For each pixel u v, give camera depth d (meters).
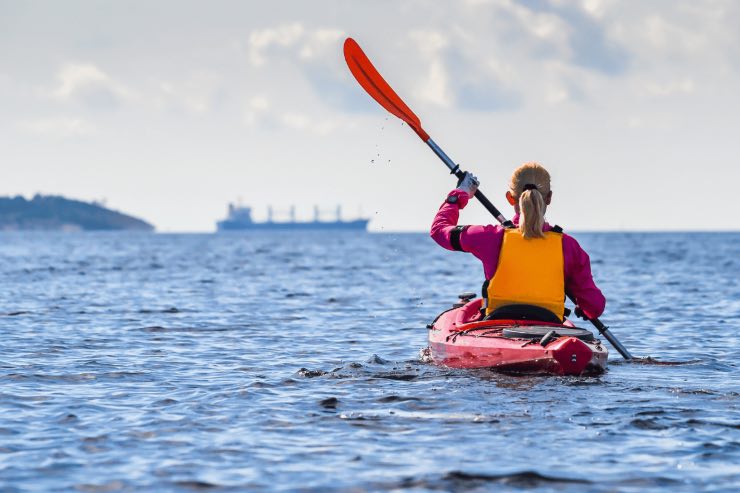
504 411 10.27
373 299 29.84
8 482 7.79
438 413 10.25
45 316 22.89
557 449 8.70
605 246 119.12
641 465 8.17
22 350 16.42
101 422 10.06
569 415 10.06
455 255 88.31
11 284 35.91
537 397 11.01
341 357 15.87
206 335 19.27
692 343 18.11
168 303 27.44
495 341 11.93
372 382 12.41
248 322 22.02
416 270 52.81
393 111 14.92
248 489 7.59
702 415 10.12
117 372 13.88
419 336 19.34
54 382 12.90
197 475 7.98
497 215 12.99
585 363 11.41
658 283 38.34
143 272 47.34
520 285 12.19
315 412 10.48
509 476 7.85
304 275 45.53
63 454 8.68
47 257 72.38
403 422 9.88
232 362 15.16
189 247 119.50
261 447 8.91
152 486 7.68
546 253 12.12
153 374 13.73
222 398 11.48
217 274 45.94
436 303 28.52
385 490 7.52
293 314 24.23
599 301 12.20
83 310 24.72
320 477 7.89
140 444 9.06
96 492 7.54
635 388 11.77
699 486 7.59
